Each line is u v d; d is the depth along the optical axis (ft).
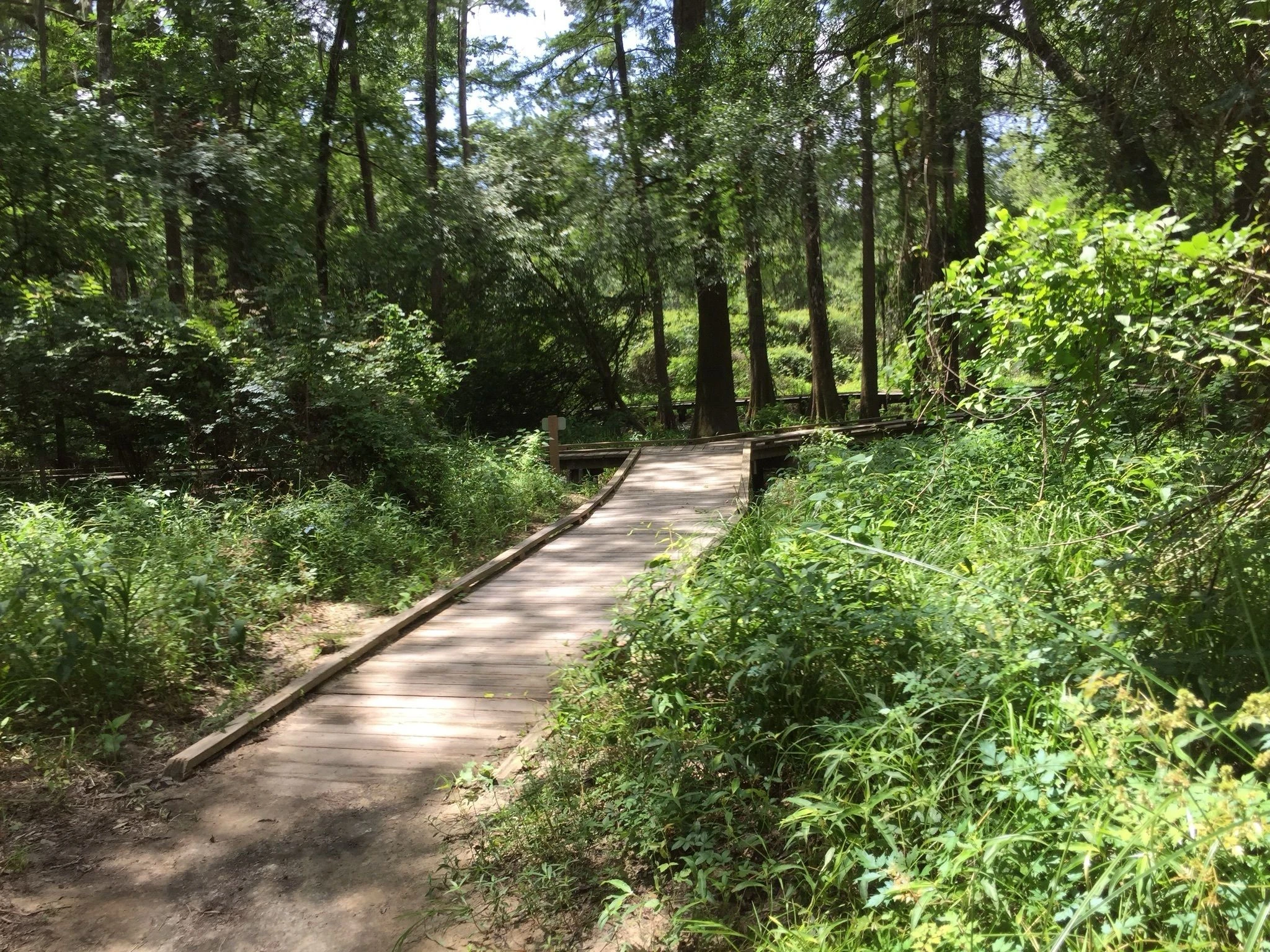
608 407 78.23
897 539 21.24
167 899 11.18
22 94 41.27
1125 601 12.33
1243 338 13.58
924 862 9.23
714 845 10.91
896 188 56.75
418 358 43.39
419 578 26.02
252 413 31.73
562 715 14.88
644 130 56.44
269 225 48.93
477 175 65.36
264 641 20.54
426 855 11.97
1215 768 7.98
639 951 9.61
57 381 30.83
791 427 59.06
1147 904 7.16
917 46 19.03
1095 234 12.46
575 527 34.24
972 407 15.40
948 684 11.62
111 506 25.93
